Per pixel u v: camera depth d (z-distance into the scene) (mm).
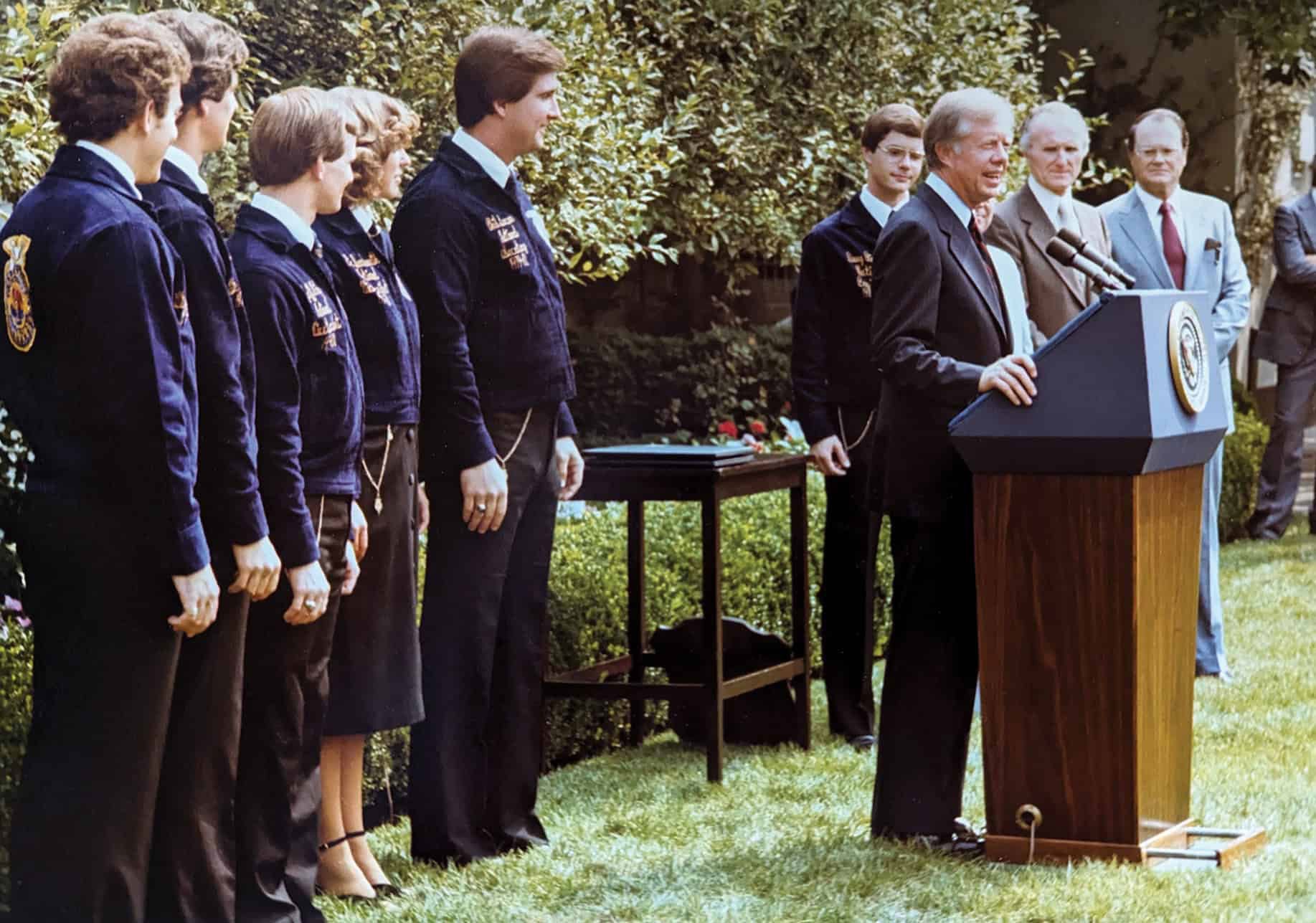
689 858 5031
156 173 3791
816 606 8430
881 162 6824
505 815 5172
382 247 4793
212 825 3977
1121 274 4918
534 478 5129
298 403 4250
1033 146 6715
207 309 3857
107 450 3570
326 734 4633
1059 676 4738
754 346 13875
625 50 10016
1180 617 4922
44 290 3568
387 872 4965
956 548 4965
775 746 6770
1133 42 17547
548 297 5148
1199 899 4430
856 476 6801
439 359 4914
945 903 4465
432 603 5008
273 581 3963
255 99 7324
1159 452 4578
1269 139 17734
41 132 5609
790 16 11844
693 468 6066
